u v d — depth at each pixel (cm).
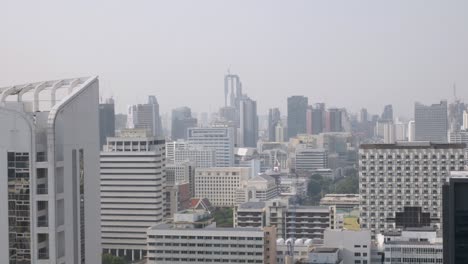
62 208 19538
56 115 19038
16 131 19012
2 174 19125
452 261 12875
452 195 12862
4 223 19188
